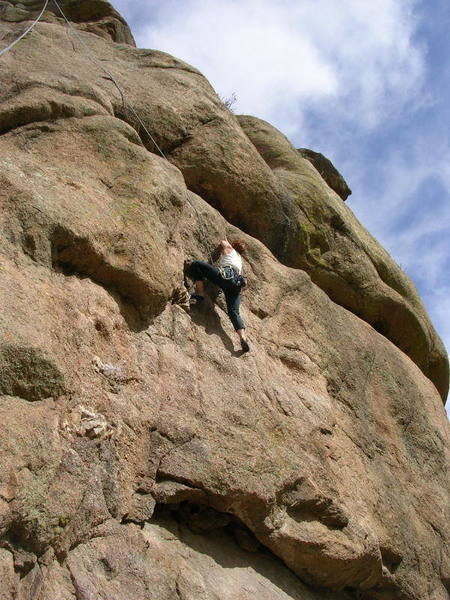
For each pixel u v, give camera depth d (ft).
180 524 26.81
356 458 34.45
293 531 28.86
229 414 28.73
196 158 37.17
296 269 39.40
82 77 34.71
